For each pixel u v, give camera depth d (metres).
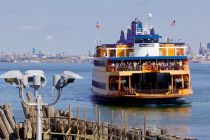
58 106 125.44
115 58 119.62
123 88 118.38
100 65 128.75
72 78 27.48
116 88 120.19
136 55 121.31
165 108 117.00
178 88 119.62
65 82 27.64
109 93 120.31
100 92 127.81
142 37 121.25
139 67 117.75
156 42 122.00
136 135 54.31
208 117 102.88
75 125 61.50
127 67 118.06
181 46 124.69
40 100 28.16
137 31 138.00
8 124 60.72
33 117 60.88
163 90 118.19
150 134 54.72
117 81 120.06
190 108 118.62
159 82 120.81
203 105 125.94
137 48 121.50
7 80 27.20
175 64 119.38
